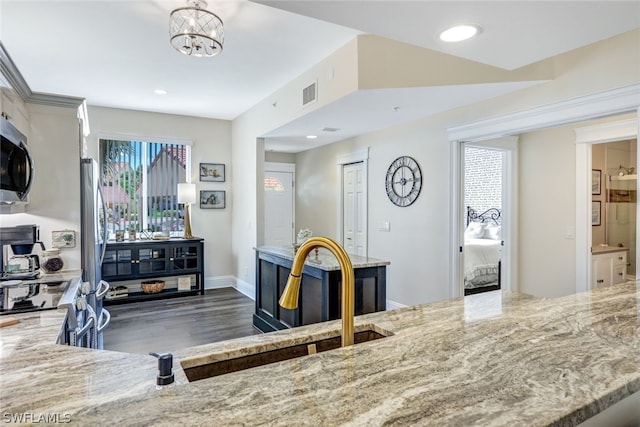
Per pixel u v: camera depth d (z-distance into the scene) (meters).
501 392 0.76
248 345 1.22
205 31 2.82
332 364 0.90
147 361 1.19
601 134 3.70
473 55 2.30
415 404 0.71
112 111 5.46
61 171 2.96
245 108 5.54
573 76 2.82
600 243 4.93
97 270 3.11
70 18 2.84
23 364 1.18
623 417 1.01
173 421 0.65
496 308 1.50
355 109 3.77
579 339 1.08
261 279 4.23
